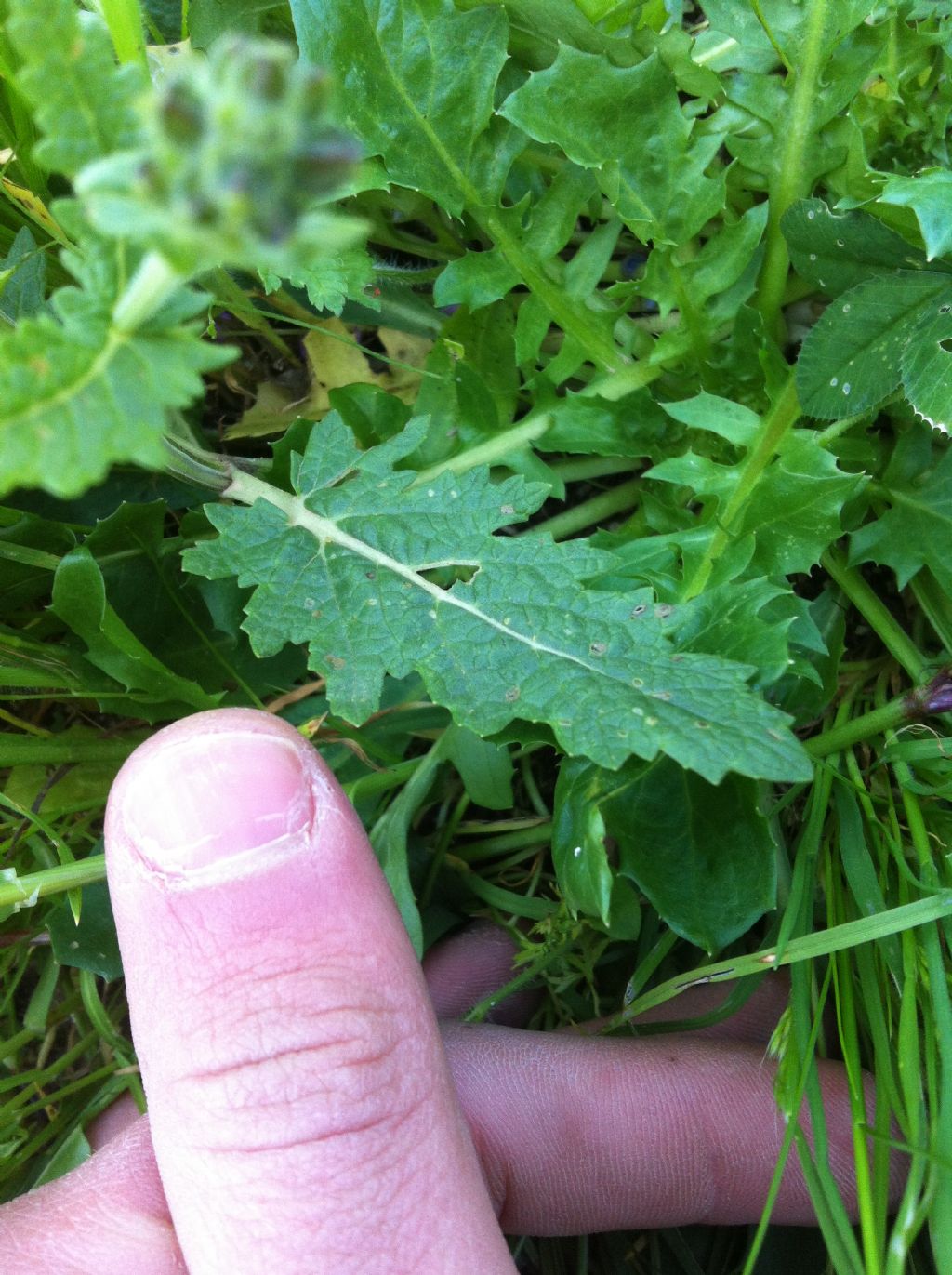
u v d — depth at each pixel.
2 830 0.13
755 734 0.09
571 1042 0.13
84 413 0.05
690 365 0.12
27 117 0.10
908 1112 0.09
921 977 0.10
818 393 0.11
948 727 0.12
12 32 0.05
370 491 0.11
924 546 0.12
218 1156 0.09
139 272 0.05
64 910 0.13
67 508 0.13
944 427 0.10
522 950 0.14
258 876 0.10
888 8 0.11
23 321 0.05
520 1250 0.14
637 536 0.13
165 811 0.10
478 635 0.10
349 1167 0.09
